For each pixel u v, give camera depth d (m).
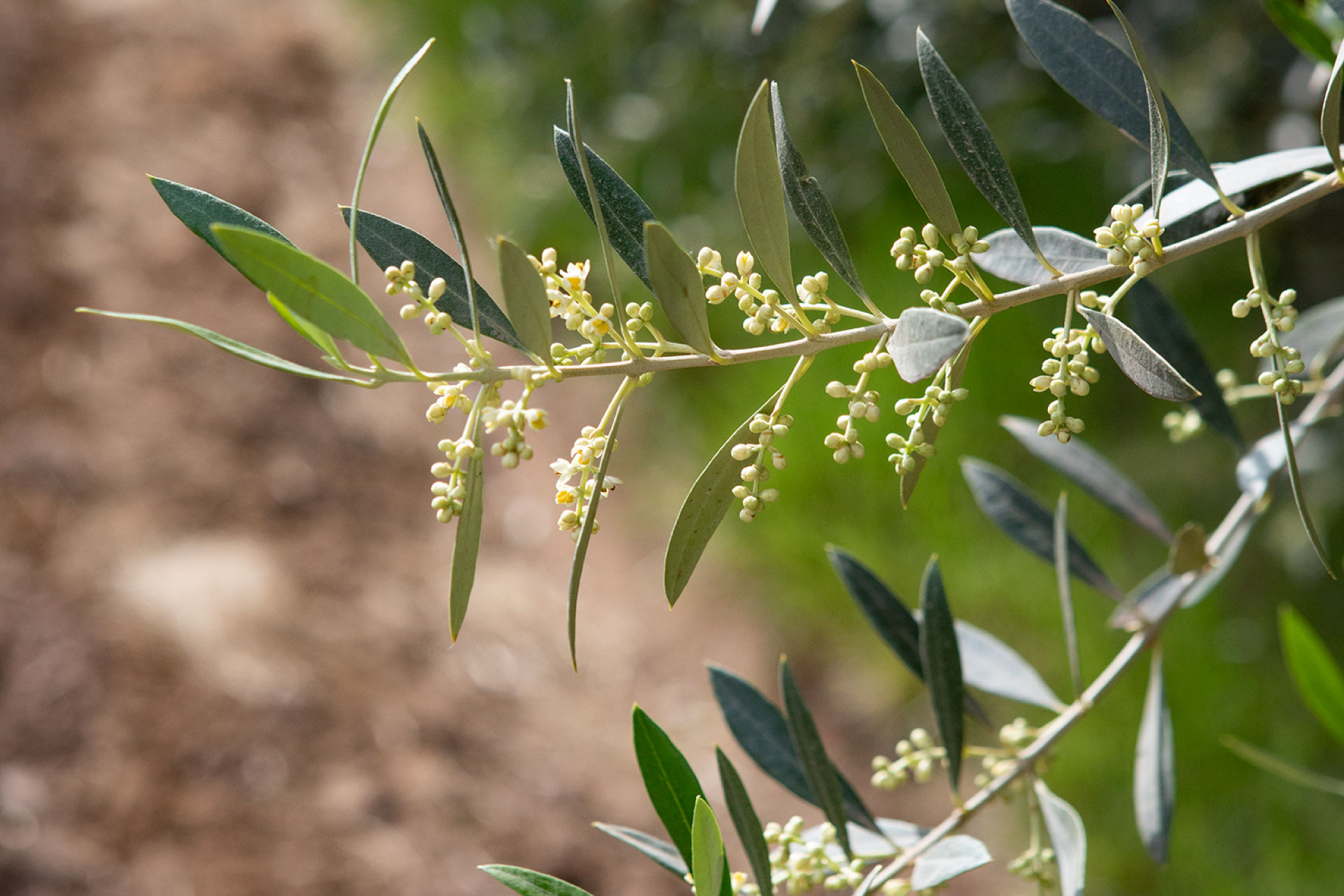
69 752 2.86
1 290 4.11
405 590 3.54
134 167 4.82
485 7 3.95
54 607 3.15
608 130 3.42
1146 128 0.98
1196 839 2.41
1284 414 0.93
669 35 3.14
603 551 3.68
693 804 0.97
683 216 3.36
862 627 3.01
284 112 5.31
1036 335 2.80
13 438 3.63
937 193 0.92
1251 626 2.47
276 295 0.88
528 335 0.90
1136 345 0.90
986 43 2.31
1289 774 1.16
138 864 2.71
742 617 3.33
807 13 2.61
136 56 5.49
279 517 3.66
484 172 4.36
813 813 2.84
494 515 3.87
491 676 3.32
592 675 3.36
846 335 0.92
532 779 3.07
